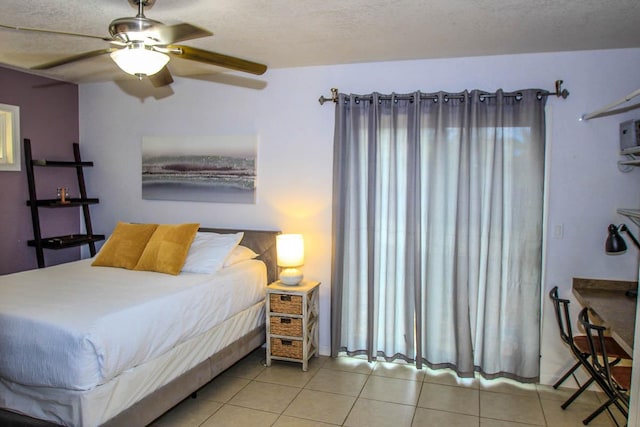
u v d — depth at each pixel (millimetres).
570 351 3377
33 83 4289
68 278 3193
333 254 3785
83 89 4727
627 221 3250
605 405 2766
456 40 3064
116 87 4598
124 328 2367
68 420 2178
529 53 3357
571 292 3371
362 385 3357
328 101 3861
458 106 3438
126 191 4641
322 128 3916
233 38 3061
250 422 2822
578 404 3111
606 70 3246
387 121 3621
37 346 2221
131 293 2801
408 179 3561
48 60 3721
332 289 3812
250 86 4105
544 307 3424
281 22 2727
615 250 3088
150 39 2160
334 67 3838
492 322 3414
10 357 2285
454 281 3461
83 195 4691
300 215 4020
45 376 2193
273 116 4051
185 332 2814
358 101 3666
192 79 4309
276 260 3992
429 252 3533
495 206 3369
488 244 3412
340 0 2375
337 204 3723
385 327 3717
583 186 3316
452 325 3523
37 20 2754
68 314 2357
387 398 3160
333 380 3438
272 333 3668
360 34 2959
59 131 4566
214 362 3121
